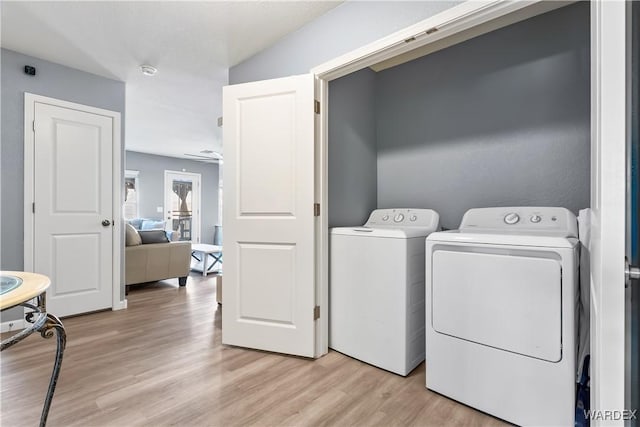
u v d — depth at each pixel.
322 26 2.11
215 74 3.04
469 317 1.57
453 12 1.47
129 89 3.43
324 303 2.18
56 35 2.37
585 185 1.94
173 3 2.01
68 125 2.88
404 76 2.77
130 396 1.64
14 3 2.00
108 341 2.38
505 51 2.25
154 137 5.64
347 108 2.57
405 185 2.76
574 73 1.98
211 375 1.87
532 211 1.88
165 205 7.67
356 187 2.66
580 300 1.44
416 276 1.94
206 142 6.03
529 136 2.14
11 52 2.58
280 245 2.17
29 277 1.10
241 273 2.27
